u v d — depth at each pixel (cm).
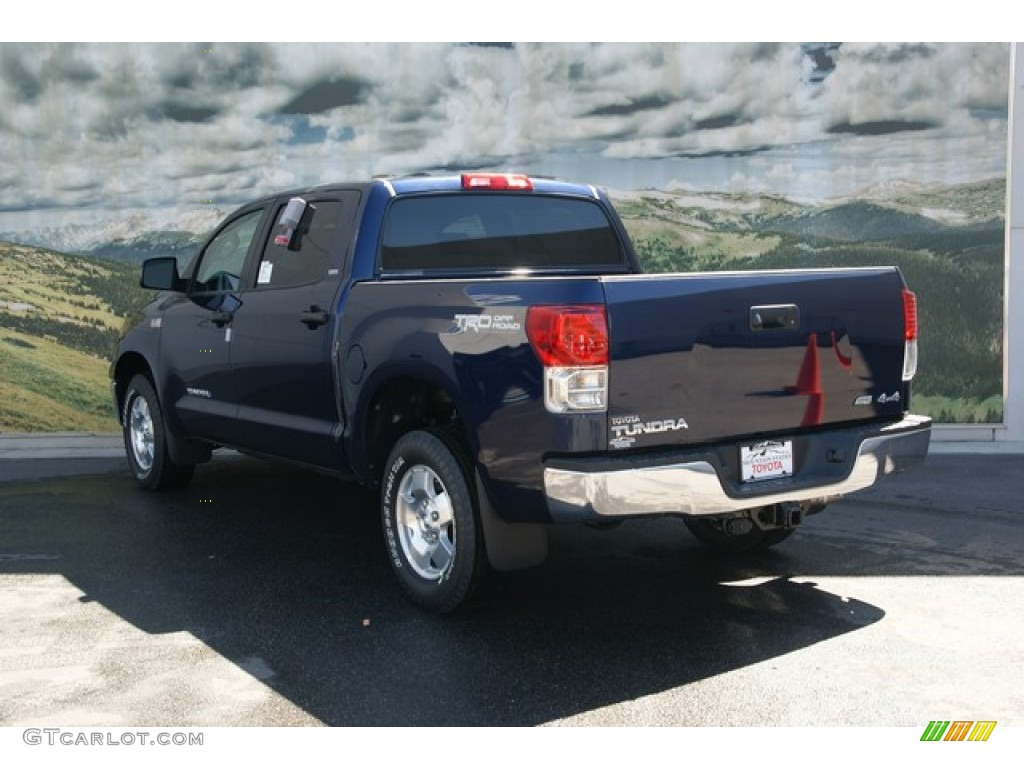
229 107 946
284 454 560
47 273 939
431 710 354
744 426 417
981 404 953
